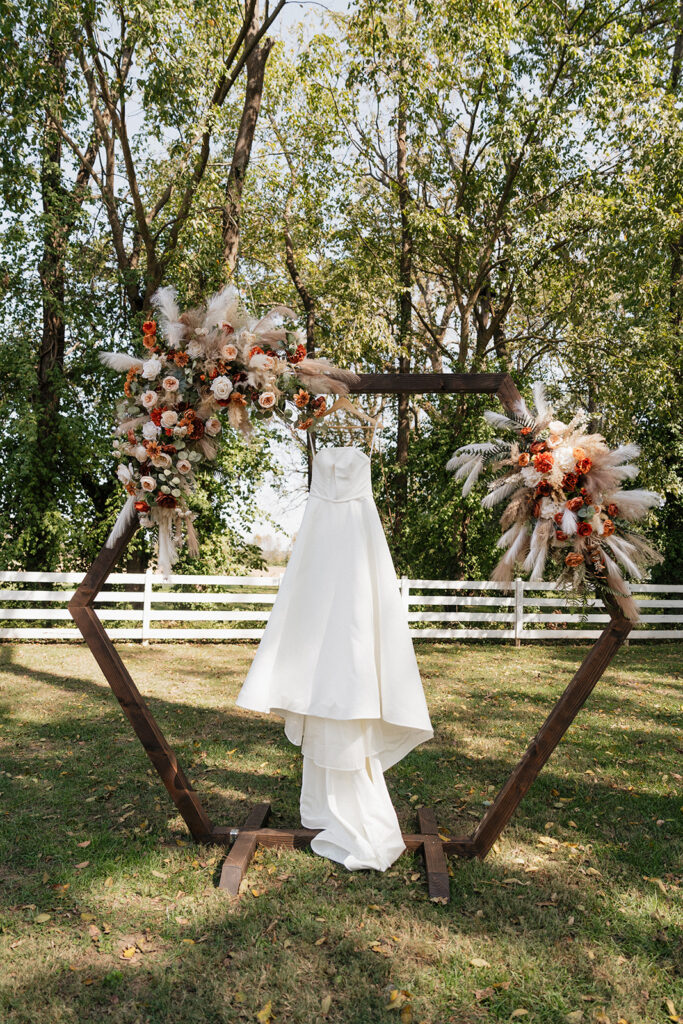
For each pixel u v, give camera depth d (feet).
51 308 41.19
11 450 41.01
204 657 32.76
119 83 36.40
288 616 12.66
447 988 8.86
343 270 52.95
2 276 40.16
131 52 38.93
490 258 48.01
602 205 42.19
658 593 47.29
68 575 36.19
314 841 12.38
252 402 12.67
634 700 25.09
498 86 41.60
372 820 12.15
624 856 12.62
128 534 12.54
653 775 16.94
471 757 18.17
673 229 42.09
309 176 51.29
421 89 41.32
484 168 44.70
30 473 40.19
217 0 33.91
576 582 11.50
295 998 8.63
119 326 44.93
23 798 14.79
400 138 49.75
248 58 39.09
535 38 44.78
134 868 11.82
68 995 8.66
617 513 11.69
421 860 12.27
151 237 43.27
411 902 10.87
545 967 9.33
